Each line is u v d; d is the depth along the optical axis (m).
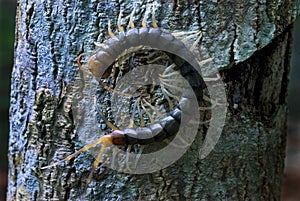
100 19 0.79
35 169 0.83
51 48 0.81
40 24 0.81
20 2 0.83
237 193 0.83
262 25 0.80
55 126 0.81
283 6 0.81
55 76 0.81
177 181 0.81
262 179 0.85
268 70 0.83
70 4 0.79
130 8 0.78
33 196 0.84
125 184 0.81
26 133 0.83
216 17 0.79
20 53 0.84
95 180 0.81
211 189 0.82
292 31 0.86
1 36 2.09
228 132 0.81
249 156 0.83
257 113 0.83
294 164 1.80
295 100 2.22
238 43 0.79
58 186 0.82
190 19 0.79
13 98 0.86
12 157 0.87
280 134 0.88
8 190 0.89
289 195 1.60
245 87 0.82
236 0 0.79
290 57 0.87
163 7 0.78
